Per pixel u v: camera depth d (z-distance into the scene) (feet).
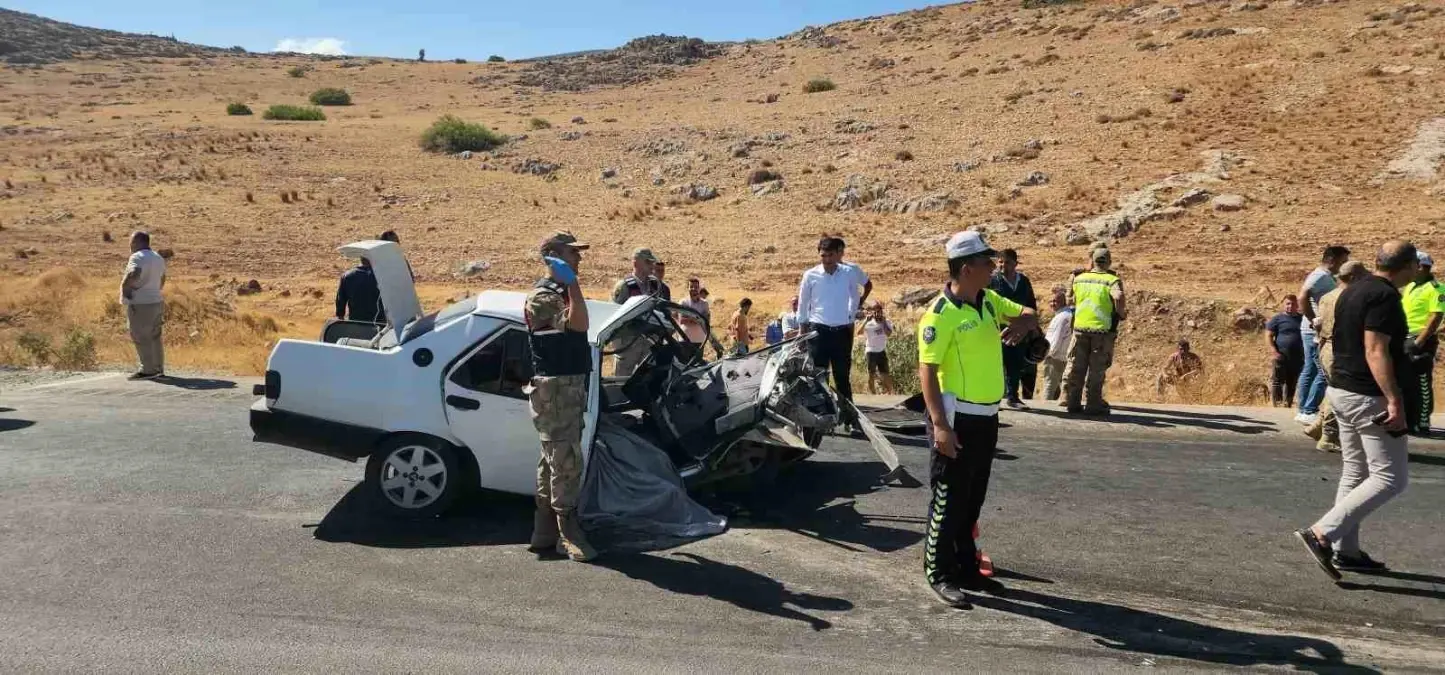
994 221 96.89
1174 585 17.42
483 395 20.08
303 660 13.97
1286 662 14.38
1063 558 18.75
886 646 14.71
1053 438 29.07
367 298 31.42
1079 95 144.36
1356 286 17.07
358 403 20.22
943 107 153.17
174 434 28.50
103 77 346.95
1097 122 128.06
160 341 38.99
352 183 142.61
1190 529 20.54
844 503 22.15
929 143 132.36
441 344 20.36
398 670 13.71
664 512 19.98
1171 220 89.61
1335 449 27.30
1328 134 108.06
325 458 25.72
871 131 143.95
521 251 105.19
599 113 212.43
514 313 20.42
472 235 114.21
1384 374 16.34
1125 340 62.75
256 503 21.62
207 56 450.30
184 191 135.44
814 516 21.17
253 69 387.34
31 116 225.35
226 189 137.49
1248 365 58.54
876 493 22.95
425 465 20.21
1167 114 126.31
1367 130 107.04
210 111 247.29
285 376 20.45
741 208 117.50
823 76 230.27
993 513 21.54
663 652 14.39
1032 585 17.33
